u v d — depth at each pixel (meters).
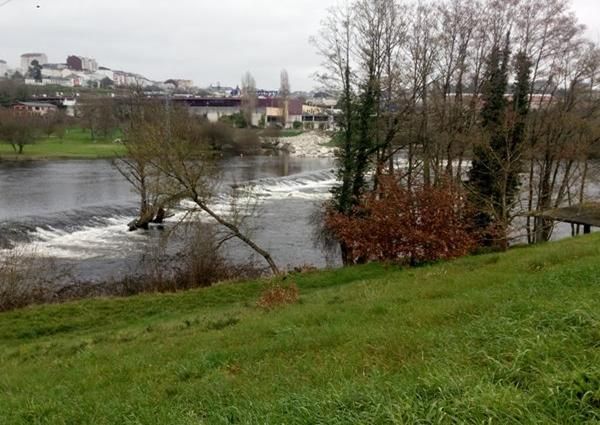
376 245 20.50
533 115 31.53
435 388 4.70
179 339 11.81
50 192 46.88
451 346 6.55
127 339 13.12
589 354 4.91
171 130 26.48
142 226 34.72
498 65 30.53
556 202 29.61
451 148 30.09
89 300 19.09
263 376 7.30
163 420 6.06
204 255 23.91
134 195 46.56
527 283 10.39
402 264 20.39
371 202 20.91
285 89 144.62
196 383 7.56
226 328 12.30
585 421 3.82
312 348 8.55
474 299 9.73
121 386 8.15
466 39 31.52
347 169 26.83
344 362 7.08
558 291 8.77
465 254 20.38
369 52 27.09
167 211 34.34
